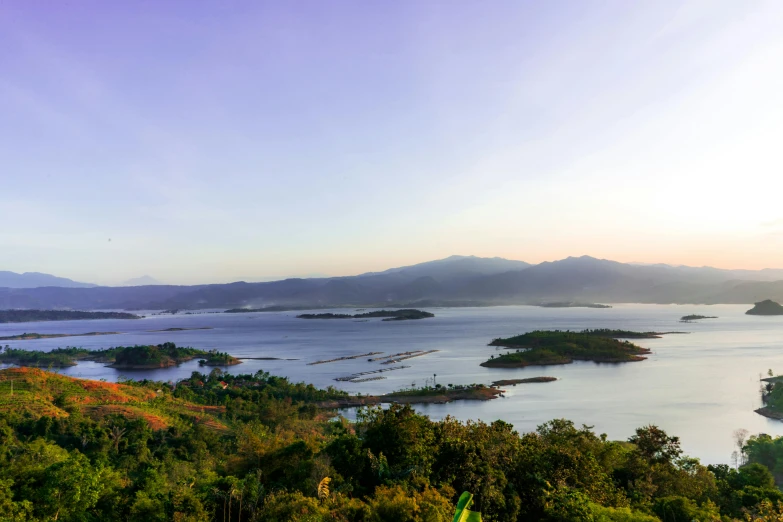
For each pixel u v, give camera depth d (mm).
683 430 116125
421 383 191250
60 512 28922
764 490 39969
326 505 27797
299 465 35969
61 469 29547
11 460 46250
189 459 67812
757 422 124125
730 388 171500
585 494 32219
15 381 95500
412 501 26094
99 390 104375
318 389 169875
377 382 198375
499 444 37438
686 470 45281
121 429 73812
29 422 71250
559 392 167250
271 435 74438
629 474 43469
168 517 30422
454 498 33031
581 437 46625
